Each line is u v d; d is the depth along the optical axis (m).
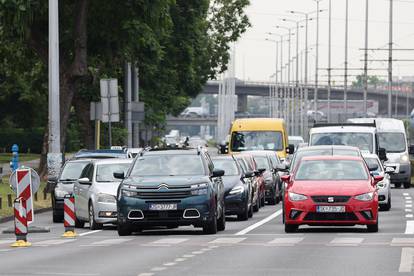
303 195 52.03
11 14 95.25
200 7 143.62
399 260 37.09
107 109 90.62
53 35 84.56
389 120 121.69
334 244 44.44
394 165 117.56
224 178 67.69
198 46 145.50
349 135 90.56
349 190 51.84
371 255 39.09
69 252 42.56
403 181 118.44
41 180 106.00
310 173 54.12
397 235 49.78
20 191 53.28
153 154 54.75
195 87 172.62
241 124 110.62
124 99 125.25
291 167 62.97
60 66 104.75
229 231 55.16
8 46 106.69
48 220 70.56
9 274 33.81
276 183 91.00
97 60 113.94
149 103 145.38
